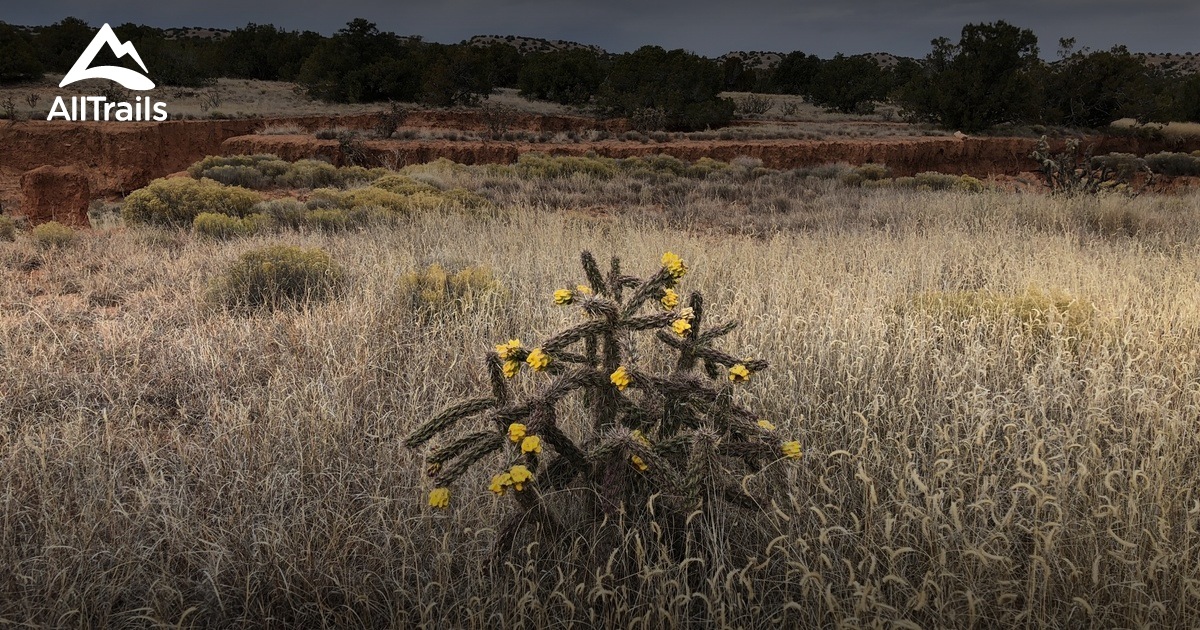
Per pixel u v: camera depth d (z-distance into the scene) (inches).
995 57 1615.4
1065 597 94.2
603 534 104.5
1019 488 114.0
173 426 154.0
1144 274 281.4
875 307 216.8
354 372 171.2
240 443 138.8
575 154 1336.1
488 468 126.5
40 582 102.2
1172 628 91.1
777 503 114.0
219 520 114.9
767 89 2933.1
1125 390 147.9
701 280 270.1
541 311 227.8
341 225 438.3
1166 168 1344.7
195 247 352.2
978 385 148.9
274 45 2422.5
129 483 127.3
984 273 289.1
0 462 127.3
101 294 261.4
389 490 121.3
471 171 879.1
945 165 1492.4
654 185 796.0
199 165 896.9
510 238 369.7
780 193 733.3
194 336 205.8
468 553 106.0
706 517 110.4
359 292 251.6
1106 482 104.7
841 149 1422.2
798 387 159.3
